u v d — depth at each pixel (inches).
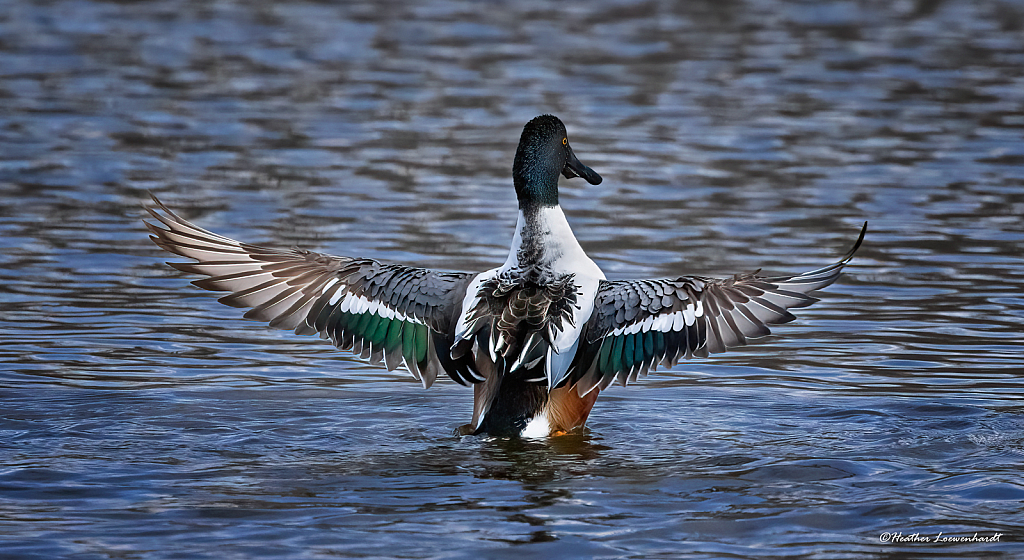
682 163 907.4
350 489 341.7
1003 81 1245.1
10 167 859.4
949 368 490.6
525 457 374.9
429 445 389.1
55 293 591.2
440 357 384.2
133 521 314.0
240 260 386.6
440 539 302.0
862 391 462.0
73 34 1497.3
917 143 972.6
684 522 314.8
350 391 462.0
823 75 1288.1
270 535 304.2
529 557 290.8
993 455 377.7
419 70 1310.3
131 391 453.1
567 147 414.0
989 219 746.2
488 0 1862.7
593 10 1763.0
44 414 419.8
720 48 1459.2
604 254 667.4
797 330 550.3
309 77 1263.5
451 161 911.0
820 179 856.9
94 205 764.0
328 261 394.0
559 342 373.7
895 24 1646.2
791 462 368.5
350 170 876.6
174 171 862.5
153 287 609.0
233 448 384.5
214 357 504.7
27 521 313.7
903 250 681.0
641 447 387.9
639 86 1226.6
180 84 1211.9
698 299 375.6
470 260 647.1
